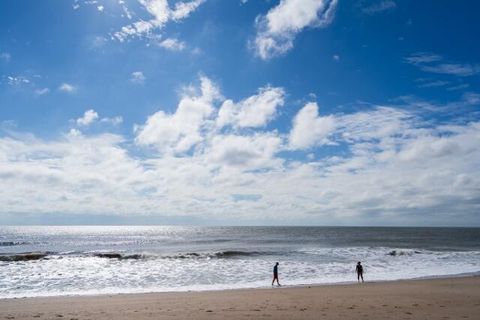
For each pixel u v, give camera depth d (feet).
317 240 257.75
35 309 47.32
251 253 138.51
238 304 50.26
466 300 54.60
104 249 179.01
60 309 47.01
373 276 91.04
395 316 40.81
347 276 90.27
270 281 82.48
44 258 122.72
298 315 41.29
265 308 46.55
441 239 280.10
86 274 91.15
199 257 127.34
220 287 74.59
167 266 105.50
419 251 149.18
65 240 272.72
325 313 42.63
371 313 42.73
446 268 106.52
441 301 53.36
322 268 102.22
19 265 106.73
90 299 57.62
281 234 385.09
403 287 70.69
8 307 49.52
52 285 76.79
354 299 55.31
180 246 197.98
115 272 94.38
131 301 54.44
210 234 395.34
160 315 41.45
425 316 40.96
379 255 136.98
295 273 94.27
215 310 44.98
